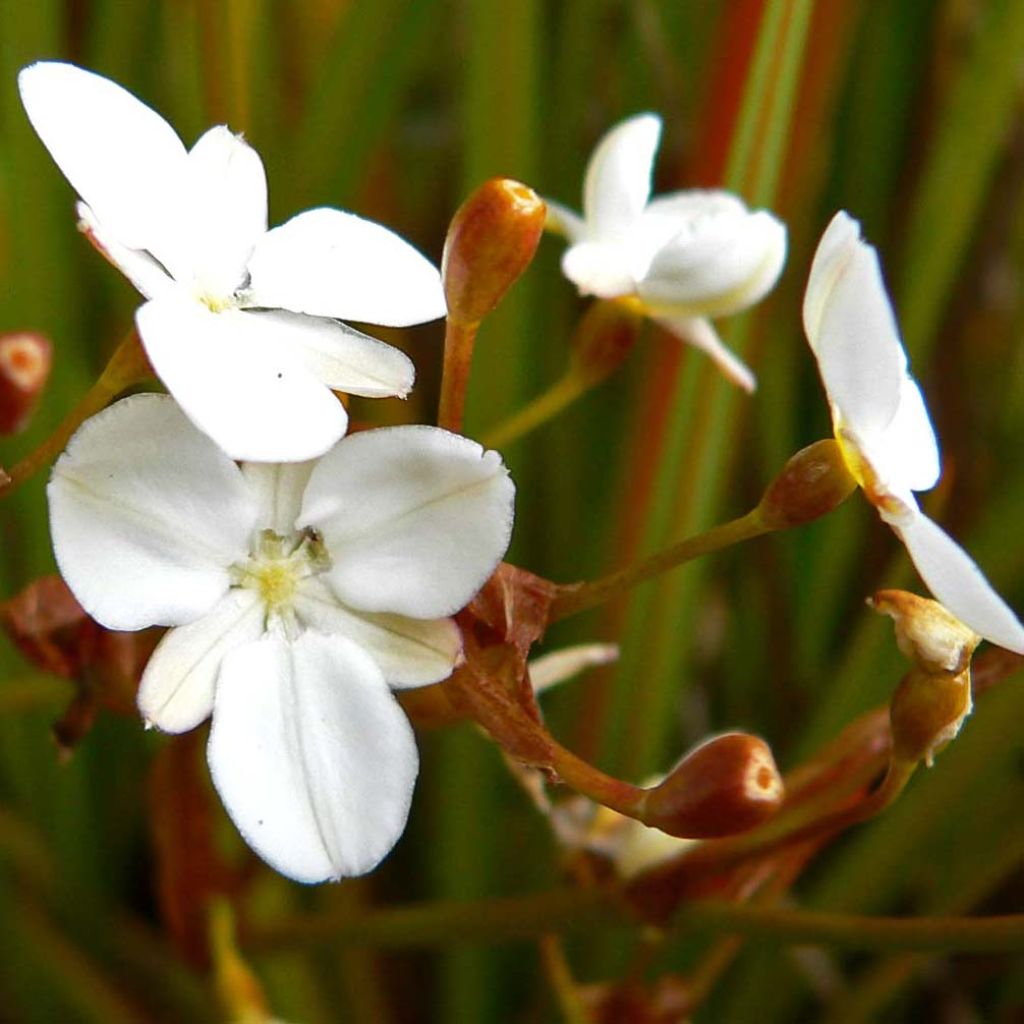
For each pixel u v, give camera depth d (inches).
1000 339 11.5
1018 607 9.9
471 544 7.0
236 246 7.2
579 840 8.1
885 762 7.9
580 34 10.3
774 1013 9.7
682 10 10.6
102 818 10.0
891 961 9.4
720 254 7.9
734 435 9.6
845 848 10.0
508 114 9.5
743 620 10.5
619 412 10.3
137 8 9.7
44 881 9.6
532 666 7.9
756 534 7.3
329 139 9.6
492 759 9.5
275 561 7.2
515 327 9.5
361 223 7.3
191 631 7.1
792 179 9.7
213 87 8.8
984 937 7.5
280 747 7.0
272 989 9.4
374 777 7.0
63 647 7.7
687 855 7.8
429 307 7.2
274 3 10.6
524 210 7.2
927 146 10.7
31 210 9.4
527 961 10.1
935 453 7.4
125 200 7.1
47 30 9.3
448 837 9.6
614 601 9.4
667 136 10.5
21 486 9.4
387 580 7.1
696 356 9.2
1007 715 9.1
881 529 10.4
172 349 6.8
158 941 9.8
